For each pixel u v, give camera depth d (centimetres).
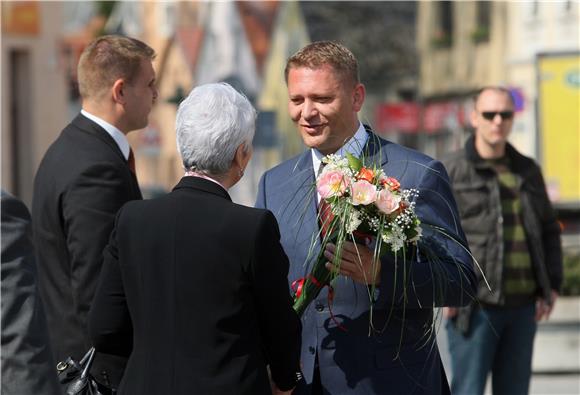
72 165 885
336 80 768
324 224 758
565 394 1567
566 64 2389
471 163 1243
